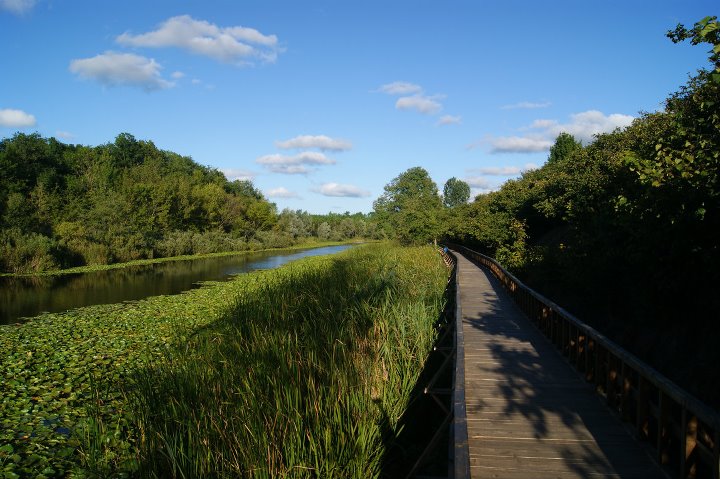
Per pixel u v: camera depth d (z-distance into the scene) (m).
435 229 38.75
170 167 67.81
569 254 9.35
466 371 6.37
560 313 7.00
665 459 3.72
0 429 6.18
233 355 6.42
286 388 5.02
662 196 4.65
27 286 21.14
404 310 8.30
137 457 4.62
